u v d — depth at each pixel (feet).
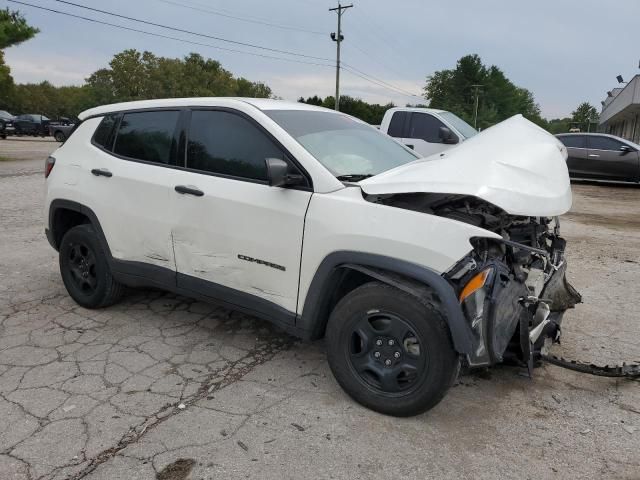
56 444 8.75
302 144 10.87
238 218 10.97
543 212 9.60
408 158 13.29
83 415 9.57
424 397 9.20
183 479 8.03
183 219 11.89
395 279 9.30
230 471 8.22
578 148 49.32
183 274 12.28
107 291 14.14
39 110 308.40
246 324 13.92
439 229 8.82
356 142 12.35
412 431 9.33
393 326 9.35
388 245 9.14
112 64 217.15
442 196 10.23
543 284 10.93
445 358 8.98
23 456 8.44
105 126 14.19
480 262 8.98
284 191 10.45
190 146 12.19
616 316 15.07
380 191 9.56
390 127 36.22
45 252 20.74
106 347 12.38
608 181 49.47
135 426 9.29
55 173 14.87
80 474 8.07
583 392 10.79
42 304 15.08
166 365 11.57
